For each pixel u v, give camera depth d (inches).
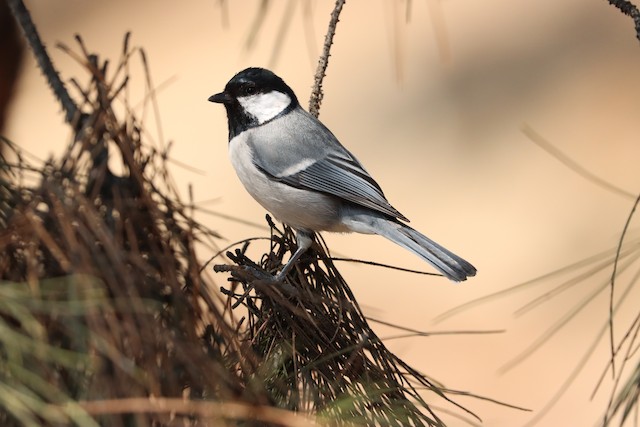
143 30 661.3
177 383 137.7
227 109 319.0
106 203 148.1
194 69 638.5
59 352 126.8
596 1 655.1
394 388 169.3
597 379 439.2
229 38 657.0
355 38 662.5
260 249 507.5
